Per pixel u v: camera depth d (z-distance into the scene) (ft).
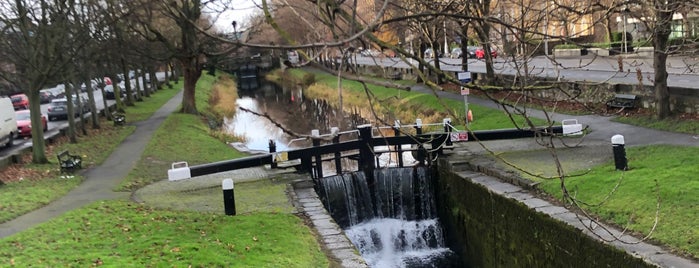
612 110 71.46
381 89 130.31
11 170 61.46
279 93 195.11
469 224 52.11
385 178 61.57
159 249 35.50
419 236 58.95
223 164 54.24
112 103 144.66
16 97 140.15
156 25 107.34
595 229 34.53
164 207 46.73
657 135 56.13
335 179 59.62
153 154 72.54
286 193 50.62
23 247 35.68
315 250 36.99
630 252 31.19
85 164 66.64
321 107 138.41
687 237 31.50
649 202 36.35
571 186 42.52
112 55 102.99
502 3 36.14
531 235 40.75
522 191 44.98
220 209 45.83
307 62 11.73
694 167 40.86
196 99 144.46
